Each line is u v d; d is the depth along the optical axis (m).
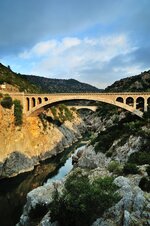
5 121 77.19
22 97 90.06
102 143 66.38
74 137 128.50
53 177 68.38
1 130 74.50
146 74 182.38
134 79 195.25
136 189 30.28
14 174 70.56
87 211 27.17
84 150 72.25
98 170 45.09
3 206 50.84
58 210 29.50
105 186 30.67
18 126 82.19
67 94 87.25
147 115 75.62
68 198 28.83
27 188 60.25
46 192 38.53
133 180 34.97
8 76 133.12
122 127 72.00
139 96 80.12
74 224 28.27
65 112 146.88
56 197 32.62
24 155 77.69
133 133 62.12
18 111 83.88
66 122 136.00
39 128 94.38
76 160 78.69
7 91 96.75
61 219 29.16
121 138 64.06
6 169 70.19
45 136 95.81
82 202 27.55
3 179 67.12
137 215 26.84
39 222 33.69
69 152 100.69
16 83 128.00
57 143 102.06
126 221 25.67
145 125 66.19
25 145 81.81
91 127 170.25
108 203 27.94
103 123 145.88
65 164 82.06
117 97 82.56
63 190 33.19
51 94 88.75
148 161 48.59
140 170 39.34
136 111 80.25
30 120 91.00
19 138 80.19
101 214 27.70
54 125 112.56
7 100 81.69
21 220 35.91
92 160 64.12
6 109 79.69
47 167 79.00
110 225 26.39
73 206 27.55
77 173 47.66
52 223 29.50
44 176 69.50
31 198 37.28
